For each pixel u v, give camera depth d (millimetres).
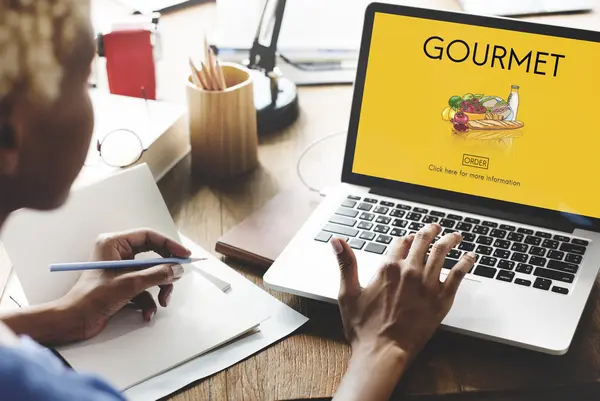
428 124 1079
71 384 444
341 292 906
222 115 1153
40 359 446
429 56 1065
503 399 856
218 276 1007
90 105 589
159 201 1042
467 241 1007
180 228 1103
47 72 532
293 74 1476
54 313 871
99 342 883
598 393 870
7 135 550
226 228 1103
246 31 1500
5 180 574
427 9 1057
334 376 863
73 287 910
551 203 1036
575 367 873
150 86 1331
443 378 860
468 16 1043
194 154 1207
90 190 993
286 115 1324
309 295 943
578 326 929
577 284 936
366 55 1087
